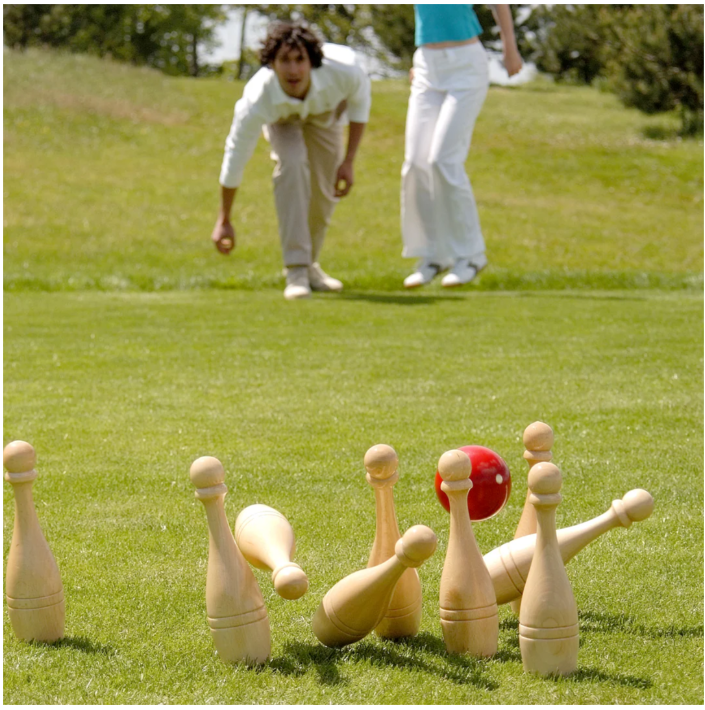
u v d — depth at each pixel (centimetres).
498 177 2000
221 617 189
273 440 397
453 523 194
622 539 273
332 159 999
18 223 1518
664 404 459
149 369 575
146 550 268
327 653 196
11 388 520
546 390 498
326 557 258
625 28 2530
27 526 207
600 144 2259
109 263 1380
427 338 691
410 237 981
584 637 205
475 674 184
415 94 956
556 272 1230
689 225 1775
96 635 209
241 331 736
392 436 402
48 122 2028
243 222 1625
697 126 2402
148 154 1964
